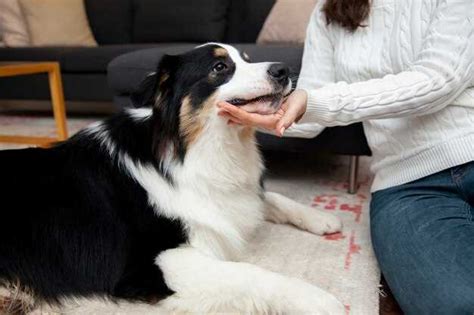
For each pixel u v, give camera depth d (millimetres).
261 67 1173
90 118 3652
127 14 4043
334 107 1101
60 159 1315
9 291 1147
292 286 1050
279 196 1646
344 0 1264
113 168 1267
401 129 1203
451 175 1099
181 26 3711
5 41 3881
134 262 1166
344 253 1364
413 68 1106
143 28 3873
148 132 1279
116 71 2197
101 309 1139
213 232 1241
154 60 2125
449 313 810
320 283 1197
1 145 2756
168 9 3750
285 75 1167
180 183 1235
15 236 1177
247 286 1050
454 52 1035
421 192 1152
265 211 1596
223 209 1287
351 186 1921
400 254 1013
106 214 1227
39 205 1214
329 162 2414
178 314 1093
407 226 1060
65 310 1152
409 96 1062
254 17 3566
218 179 1263
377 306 1092
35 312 1151
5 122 3580
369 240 1451
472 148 1048
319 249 1394
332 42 1447
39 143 2752
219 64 1213
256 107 1155
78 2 3992
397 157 1222
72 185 1256
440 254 918
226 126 1216
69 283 1186
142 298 1126
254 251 1389
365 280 1208
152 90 1246
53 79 2615
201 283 1079
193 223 1214
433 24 1088
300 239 1468
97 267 1191
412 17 1160
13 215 1191
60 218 1210
